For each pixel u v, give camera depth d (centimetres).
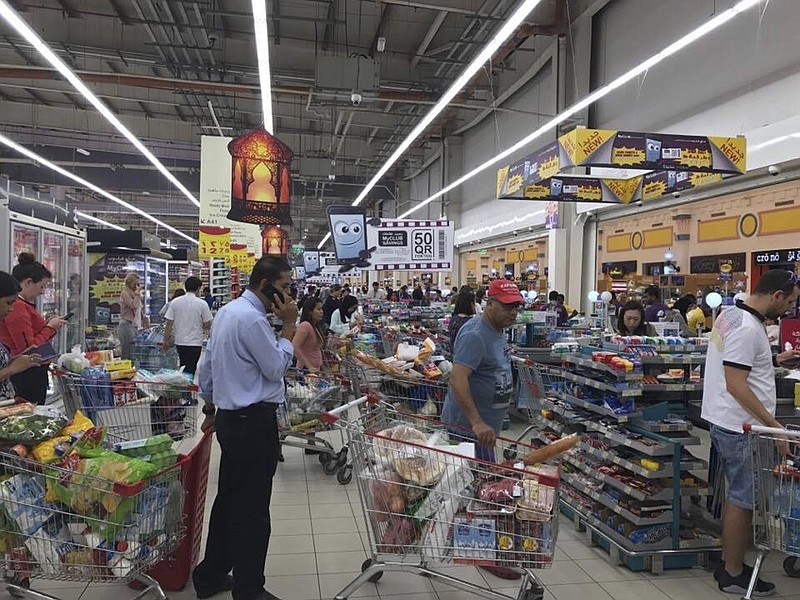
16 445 237
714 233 998
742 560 304
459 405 298
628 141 691
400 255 1053
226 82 1502
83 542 231
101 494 231
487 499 252
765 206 886
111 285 1117
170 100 1716
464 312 666
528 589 275
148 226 4106
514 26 664
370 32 1384
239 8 1262
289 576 312
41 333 398
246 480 266
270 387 269
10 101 1817
